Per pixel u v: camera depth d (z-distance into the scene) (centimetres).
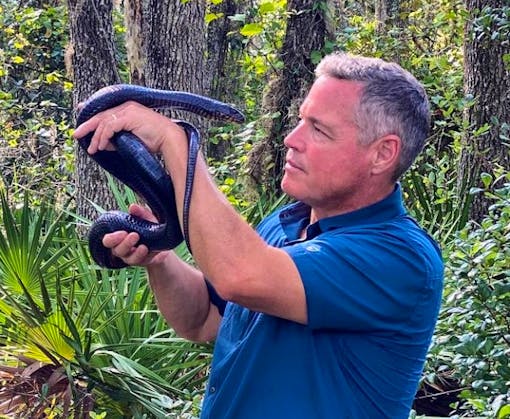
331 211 226
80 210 730
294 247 214
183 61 712
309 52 798
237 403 222
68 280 475
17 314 416
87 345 412
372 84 215
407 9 1145
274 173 779
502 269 411
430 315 223
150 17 706
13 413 429
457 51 1025
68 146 946
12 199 777
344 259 210
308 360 215
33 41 1228
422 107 221
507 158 698
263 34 847
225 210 206
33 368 431
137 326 461
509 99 701
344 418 213
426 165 687
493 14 685
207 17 743
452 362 379
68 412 413
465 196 673
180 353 454
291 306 207
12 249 448
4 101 1004
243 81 1502
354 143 216
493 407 335
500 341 387
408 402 226
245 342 223
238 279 203
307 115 221
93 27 763
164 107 230
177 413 402
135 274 465
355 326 212
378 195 223
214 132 1115
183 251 489
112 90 223
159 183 222
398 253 215
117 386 413
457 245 398
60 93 1238
